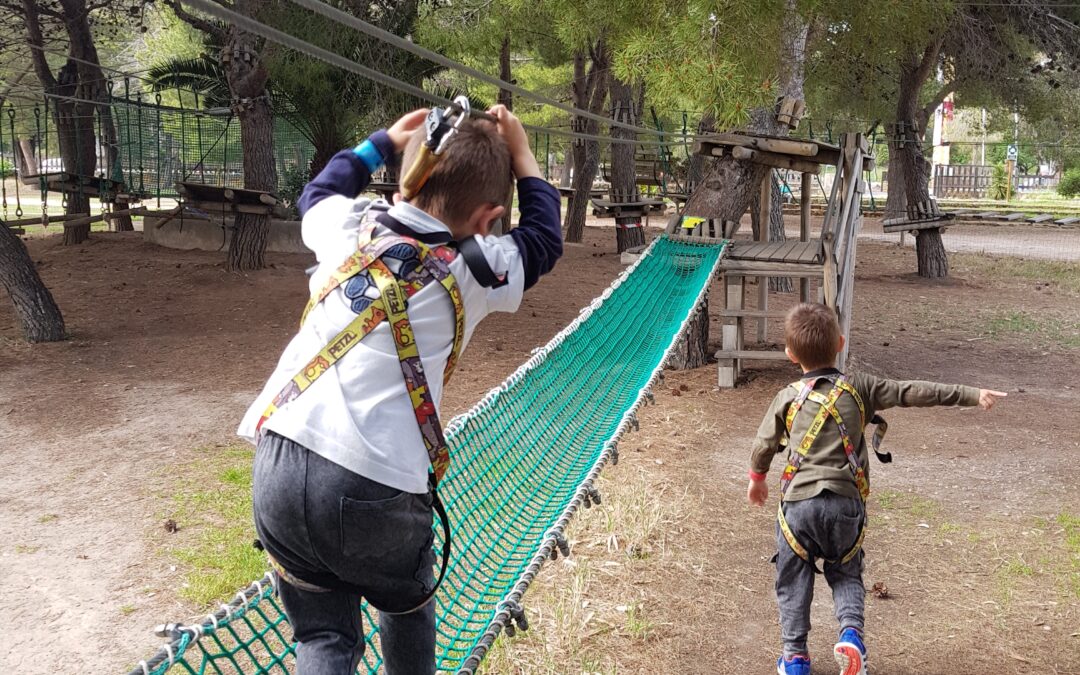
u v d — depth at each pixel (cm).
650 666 462
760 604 533
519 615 281
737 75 893
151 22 3450
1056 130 3173
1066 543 619
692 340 1116
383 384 193
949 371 1132
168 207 3169
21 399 920
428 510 206
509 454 424
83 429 830
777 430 436
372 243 199
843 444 416
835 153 1040
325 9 180
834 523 412
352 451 187
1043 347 1279
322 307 198
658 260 977
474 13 1534
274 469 190
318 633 207
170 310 1378
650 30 967
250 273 1681
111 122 2198
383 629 222
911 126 1933
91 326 1265
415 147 209
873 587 555
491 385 979
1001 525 652
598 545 592
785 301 1596
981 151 6072
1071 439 857
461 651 280
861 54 1553
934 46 1872
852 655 396
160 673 224
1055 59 2092
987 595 546
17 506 650
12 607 509
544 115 3219
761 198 1212
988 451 821
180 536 600
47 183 1978
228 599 518
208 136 2789
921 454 814
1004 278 1964
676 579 555
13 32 2602
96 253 1972
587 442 467
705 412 929
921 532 640
